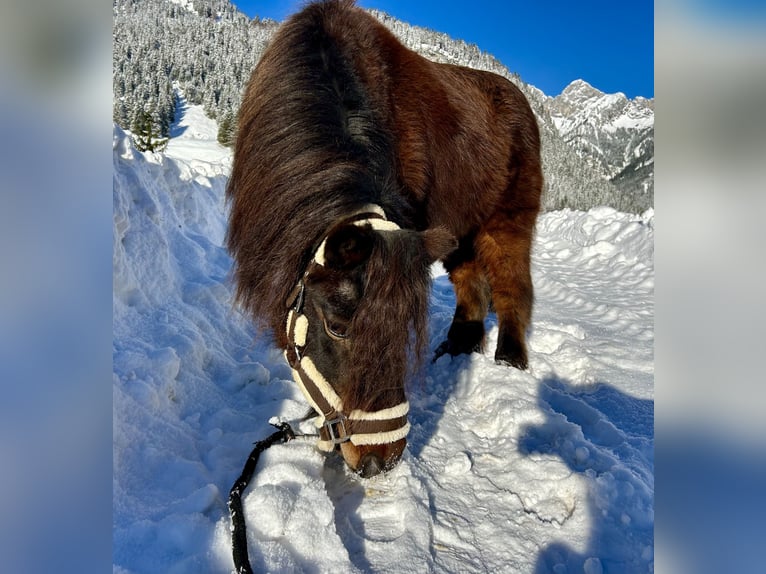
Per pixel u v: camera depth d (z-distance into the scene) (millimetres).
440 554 2070
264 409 3027
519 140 4156
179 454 2479
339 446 2225
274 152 2326
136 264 3697
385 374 1782
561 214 12344
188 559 1756
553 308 6457
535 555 2105
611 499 2357
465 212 3646
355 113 2451
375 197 2158
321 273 1874
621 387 3961
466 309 4309
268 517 1975
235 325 4246
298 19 2715
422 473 2529
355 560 1984
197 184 6414
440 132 3221
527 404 3150
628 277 7957
